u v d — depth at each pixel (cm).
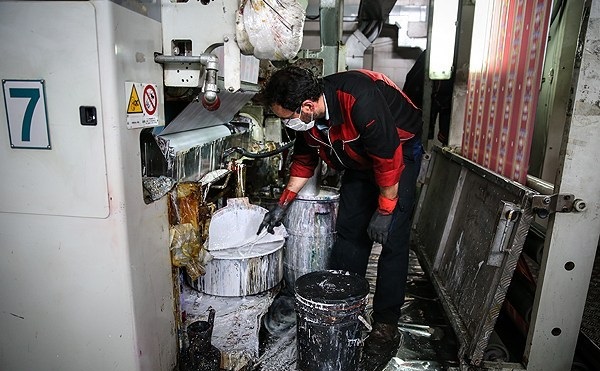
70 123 107
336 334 150
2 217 117
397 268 182
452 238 226
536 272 216
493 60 200
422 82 427
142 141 137
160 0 125
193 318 158
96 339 121
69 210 113
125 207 112
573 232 140
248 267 169
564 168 135
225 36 124
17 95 108
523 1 168
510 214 144
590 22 125
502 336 190
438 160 303
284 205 191
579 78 128
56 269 118
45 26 103
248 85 184
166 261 136
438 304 231
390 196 161
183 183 144
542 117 240
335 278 166
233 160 204
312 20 374
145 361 125
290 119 154
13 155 112
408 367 173
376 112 145
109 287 116
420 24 630
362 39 596
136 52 114
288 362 168
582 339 174
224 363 153
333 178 315
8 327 125
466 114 243
